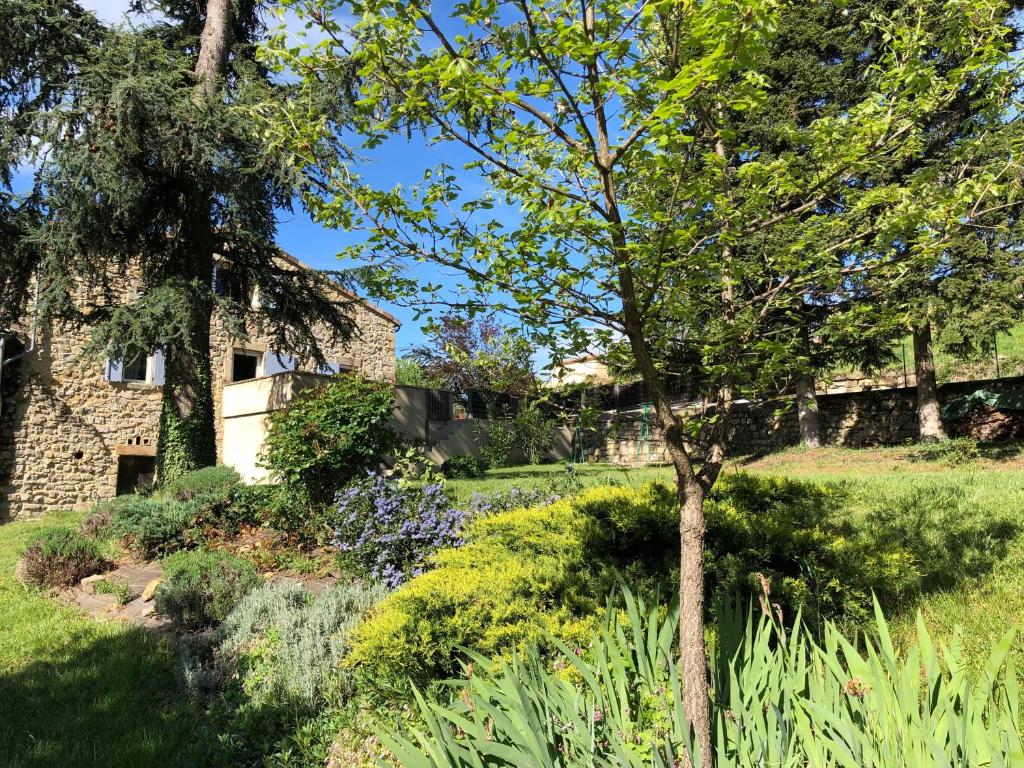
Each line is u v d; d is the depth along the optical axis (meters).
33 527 12.51
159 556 8.02
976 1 2.30
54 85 10.94
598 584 3.81
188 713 4.12
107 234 10.92
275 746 3.45
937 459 11.55
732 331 2.46
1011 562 4.54
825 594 3.70
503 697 2.27
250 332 17.98
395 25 1.96
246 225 11.59
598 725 2.15
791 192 2.55
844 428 16.45
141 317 10.59
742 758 1.95
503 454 18.02
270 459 8.40
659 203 2.30
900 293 3.53
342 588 5.05
